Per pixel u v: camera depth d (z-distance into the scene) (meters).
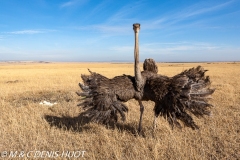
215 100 11.87
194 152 5.80
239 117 8.88
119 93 6.62
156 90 6.52
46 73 37.50
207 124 8.00
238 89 15.96
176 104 6.36
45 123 8.12
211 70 44.38
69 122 8.45
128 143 6.58
